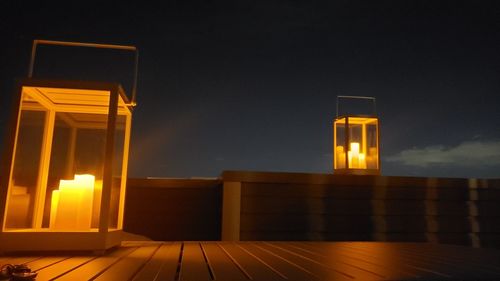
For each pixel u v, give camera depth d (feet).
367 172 12.60
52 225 5.59
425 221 11.05
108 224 5.16
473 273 3.75
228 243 7.20
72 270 3.65
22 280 3.03
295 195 10.37
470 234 11.27
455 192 11.39
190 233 11.62
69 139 6.32
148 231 11.44
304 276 3.42
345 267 4.06
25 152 5.59
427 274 3.65
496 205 11.61
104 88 5.51
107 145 5.32
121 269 3.73
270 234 10.04
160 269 3.73
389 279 3.33
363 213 10.71
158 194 11.69
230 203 9.84
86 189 5.47
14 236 4.89
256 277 3.34
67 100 6.10
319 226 10.39
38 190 6.10
